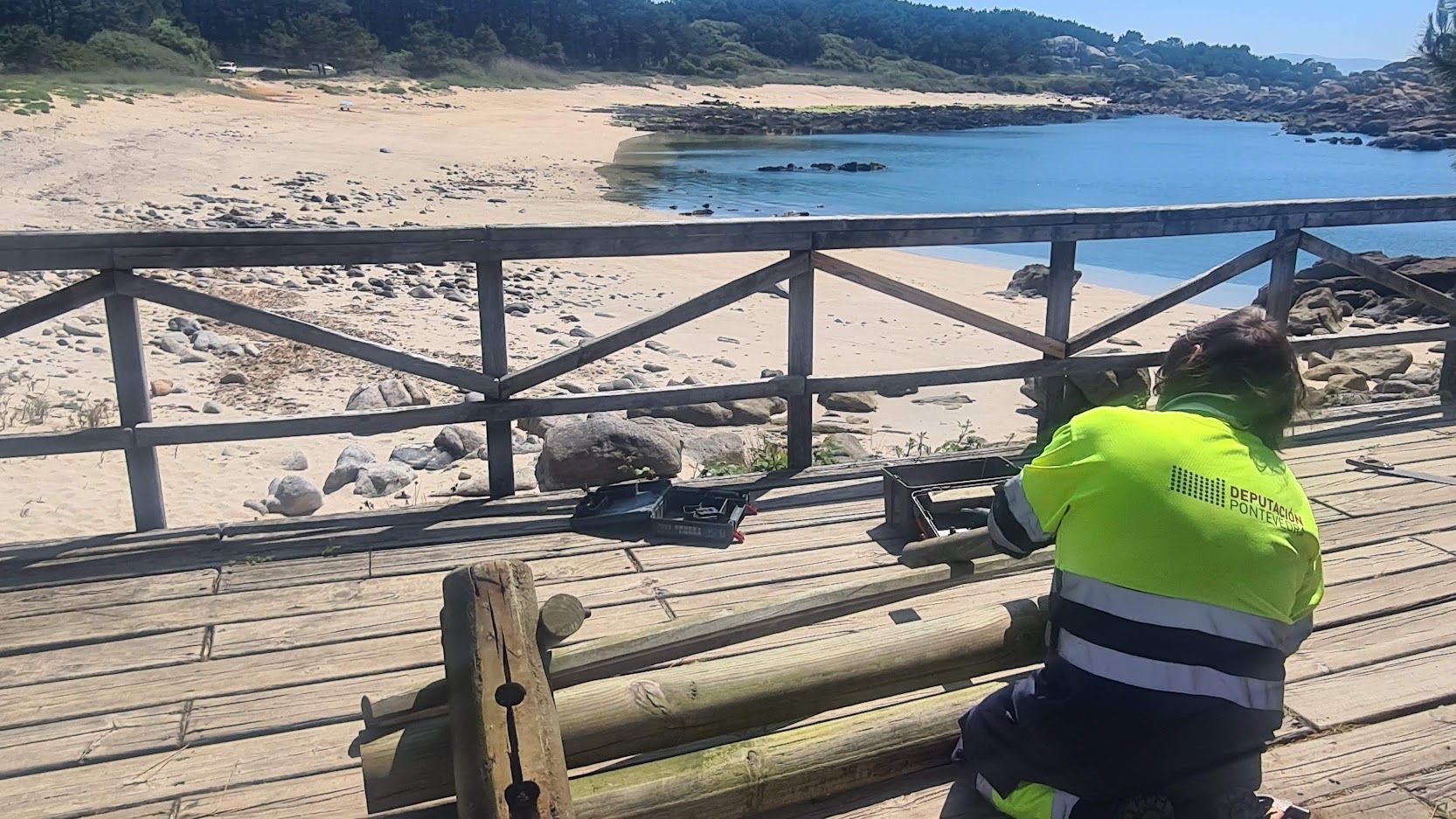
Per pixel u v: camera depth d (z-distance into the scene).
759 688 2.51
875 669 2.60
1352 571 3.79
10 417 6.82
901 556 3.76
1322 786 2.63
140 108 36.94
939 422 8.16
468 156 32.72
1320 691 3.03
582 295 13.08
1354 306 13.44
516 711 2.14
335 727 2.86
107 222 16.17
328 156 29.17
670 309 4.55
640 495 4.45
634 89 92.38
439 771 2.26
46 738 2.79
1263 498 2.12
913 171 36.09
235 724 2.86
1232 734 2.08
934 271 16.92
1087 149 50.38
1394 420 5.64
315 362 8.92
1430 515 4.30
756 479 4.77
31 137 25.73
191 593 3.61
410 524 4.21
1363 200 5.46
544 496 4.51
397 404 7.79
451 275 13.52
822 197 27.67
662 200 25.47
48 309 3.80
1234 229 5.29
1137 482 2.11
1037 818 2.33
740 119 65.69
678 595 3.63
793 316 4.77
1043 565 3.31
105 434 3.95
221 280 11.96
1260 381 2.25
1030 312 13.56
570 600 2.34
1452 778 2.66
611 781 2.32
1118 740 2.11
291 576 3.75
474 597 2.29
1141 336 12.34
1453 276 13.34
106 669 3.12
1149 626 2.08
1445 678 3.09
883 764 2.54
